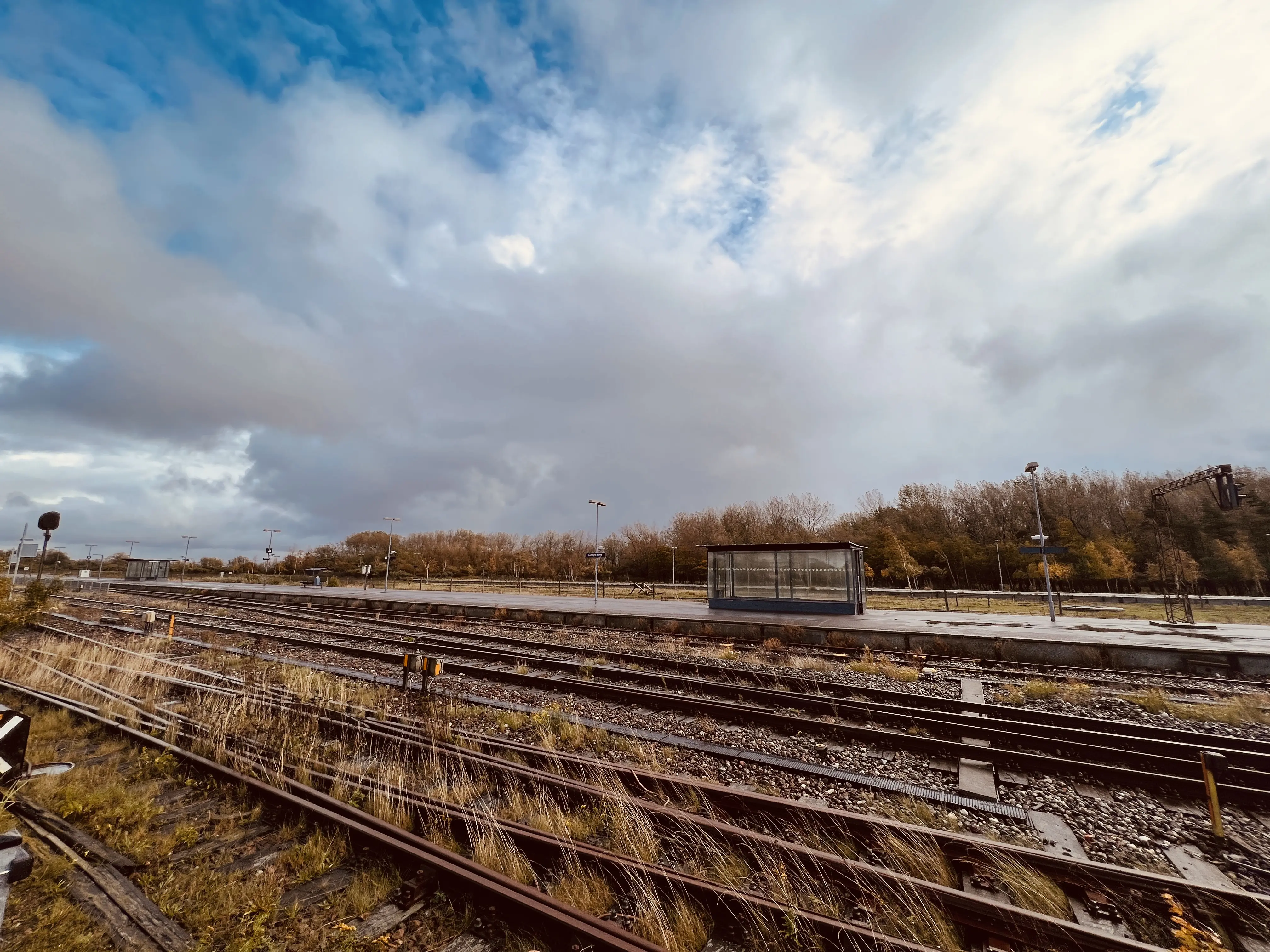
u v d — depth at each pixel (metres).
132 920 4.35
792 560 26.78
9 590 20.09
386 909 4.52
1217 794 6.03
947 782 7.55
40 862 5.01
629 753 8.30
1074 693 12.30
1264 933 4.37
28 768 6.27
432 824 5.75
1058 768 7.88
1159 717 10.97
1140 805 6.87
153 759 7.56
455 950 4.05
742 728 9.58
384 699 11.10
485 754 8.00
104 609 30.56
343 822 5.52
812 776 7.55
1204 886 4.62
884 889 4.67
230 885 4.73
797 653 18.06
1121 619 29.12
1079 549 56.84
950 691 13.09
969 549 62.84
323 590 52.53
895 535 60.91
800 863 4.98
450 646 17.41
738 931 4.36
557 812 6.07
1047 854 5.15
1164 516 27.75
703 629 22.91
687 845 5.46
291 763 7.31
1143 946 3.94
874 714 10.25
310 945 4.11
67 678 12.13
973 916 4.39
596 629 23.84
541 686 12.45
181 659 15.95
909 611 30.16
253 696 10.34
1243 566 53.03
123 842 5.49
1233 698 12.47
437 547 103.31
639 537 86.19
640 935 4.24
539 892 4.47
